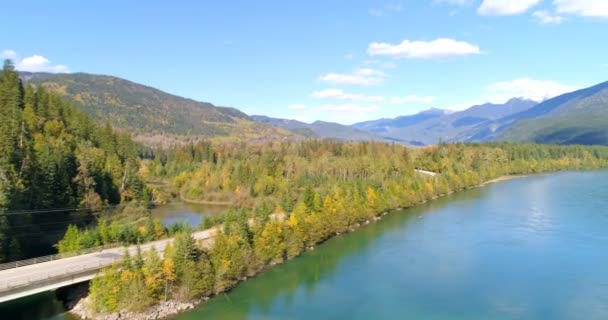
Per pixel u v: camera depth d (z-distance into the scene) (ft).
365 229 409.08
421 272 283.59
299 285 266.36
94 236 293.23
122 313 214.69
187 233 254.06
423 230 396.98
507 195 582.35
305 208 370.32
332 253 331.57
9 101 456.86
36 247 315.58
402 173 626.64
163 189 654.12
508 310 223.71
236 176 642.22
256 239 297.12
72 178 409.49
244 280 274.98
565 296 238.68
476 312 222.48
